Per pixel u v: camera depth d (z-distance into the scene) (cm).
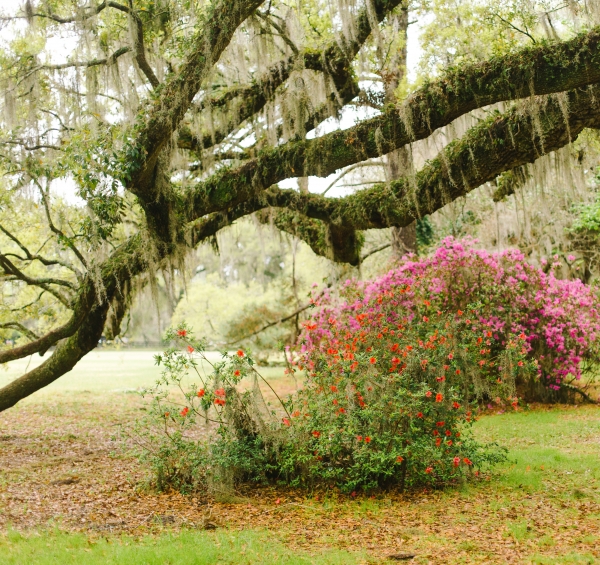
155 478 706
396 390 658
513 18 1025
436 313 1070
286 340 2080
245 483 698
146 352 5072
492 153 763
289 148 842
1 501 636
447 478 677
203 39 754
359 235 1138
